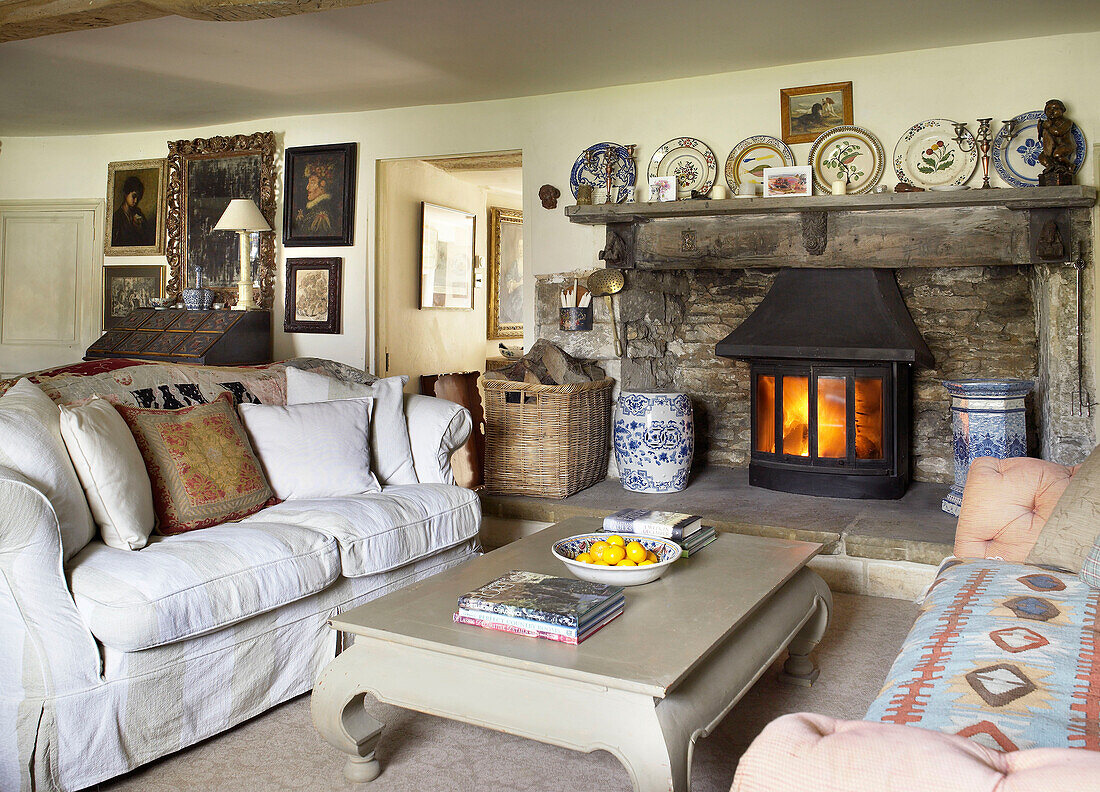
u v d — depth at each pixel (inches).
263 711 99.3
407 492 126.6
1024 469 102.7
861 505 163.2
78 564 87.3
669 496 174.1
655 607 84.0
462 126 212.7
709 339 205.5
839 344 164.7
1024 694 58.4
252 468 115.1
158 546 95.0
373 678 79.6
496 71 184.1
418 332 250.5
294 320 230.5
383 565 112.9
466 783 83.9
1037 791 31.2
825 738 37.1
